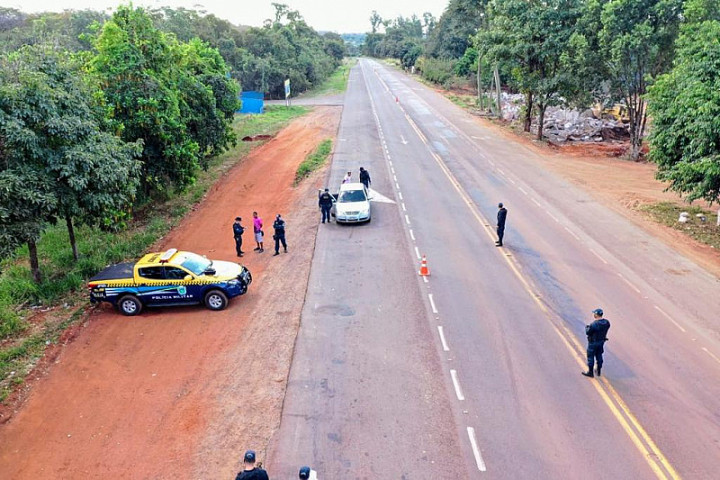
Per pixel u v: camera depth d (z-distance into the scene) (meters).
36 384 12.61
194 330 14.83
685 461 9.46
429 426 10.52
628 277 17.55
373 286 17.09
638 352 13.02
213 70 35.59
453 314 15.09
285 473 9.44
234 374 12.59
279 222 20.00
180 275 15.84
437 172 32.56
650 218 23.94
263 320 15.17
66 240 23.23
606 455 9.63
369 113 57.06
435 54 105.44
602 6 36.66
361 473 9.38
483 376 12.12
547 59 41.12
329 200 23.73
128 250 21.25
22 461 10.11
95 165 17.02
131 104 22.97
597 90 39.94
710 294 16.28
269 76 79.00
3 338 14.70
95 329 15.20
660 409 10.89
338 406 11.22
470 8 57.06
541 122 42.97
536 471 9.30
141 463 9.92
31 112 15.82
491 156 37.31
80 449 10.37
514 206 25.73
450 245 20.59
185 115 28.72
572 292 16.41
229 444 10.28
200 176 33.16
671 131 22.73
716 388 11.57
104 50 23.23
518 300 15.88
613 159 38.12
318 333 14.27
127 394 12.05
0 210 14.40
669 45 34.22
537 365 12.52
